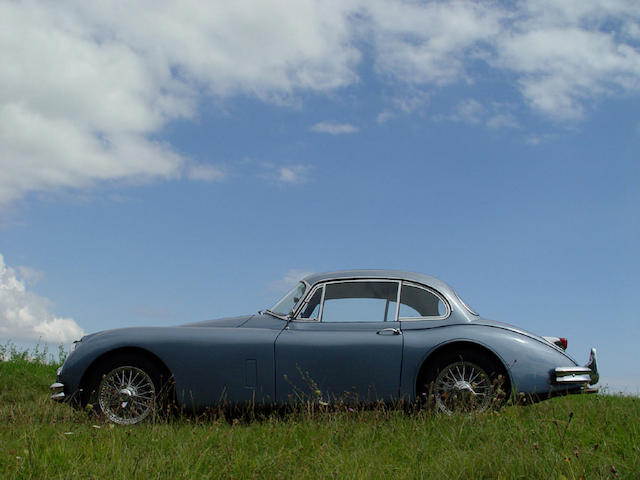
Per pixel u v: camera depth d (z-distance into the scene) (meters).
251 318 6.50
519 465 3.80
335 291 6.32
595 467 3.79
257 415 5.86
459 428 4.83
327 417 5.47
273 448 4.39
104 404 5.82
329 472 3.77
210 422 5.65
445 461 4.00
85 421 5.48
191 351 5.88
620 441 4.59
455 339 5.81
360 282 6.32
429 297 6.21
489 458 3.97
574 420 5.21
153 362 5.95
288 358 5.86
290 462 3.97
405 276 6.34
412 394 5.75
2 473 3.75
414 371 5.77
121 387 5.89
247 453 4.25
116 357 5.92
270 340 5.95
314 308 6.25
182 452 4.14
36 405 6.65
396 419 5.35
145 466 3.83
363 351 5.84
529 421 5.13
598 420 5.32
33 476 3.68
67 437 4.67
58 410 6.28
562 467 3.75
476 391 5.77
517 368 5.73
